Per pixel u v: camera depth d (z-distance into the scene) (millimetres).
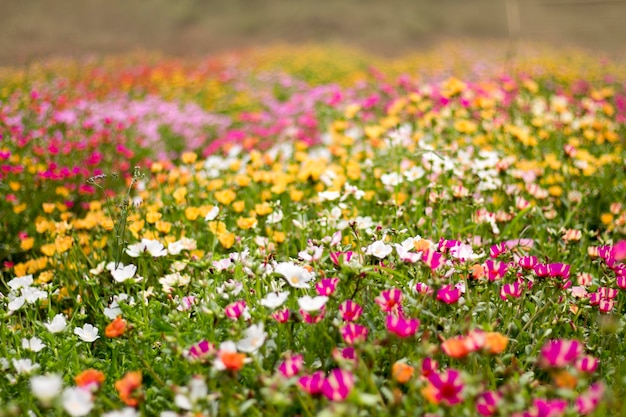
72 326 2551
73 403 1668
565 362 1600
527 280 2361
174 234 3357
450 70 10273
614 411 1829
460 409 1643
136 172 2906
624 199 3902
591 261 3008
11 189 4195
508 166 3758
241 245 2771
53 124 5621
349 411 1463
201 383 1692
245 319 2029
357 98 7680
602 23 17781
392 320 1759
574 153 3986
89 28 16203
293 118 7055
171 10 18594
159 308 2447
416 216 3369
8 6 16375
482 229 3219
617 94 7688
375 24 19219
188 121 6793
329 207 3389
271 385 1641
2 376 2051
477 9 20922
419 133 4227
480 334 1649
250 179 4043
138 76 9516
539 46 14852
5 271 3486
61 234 3146
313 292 2295
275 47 15227
